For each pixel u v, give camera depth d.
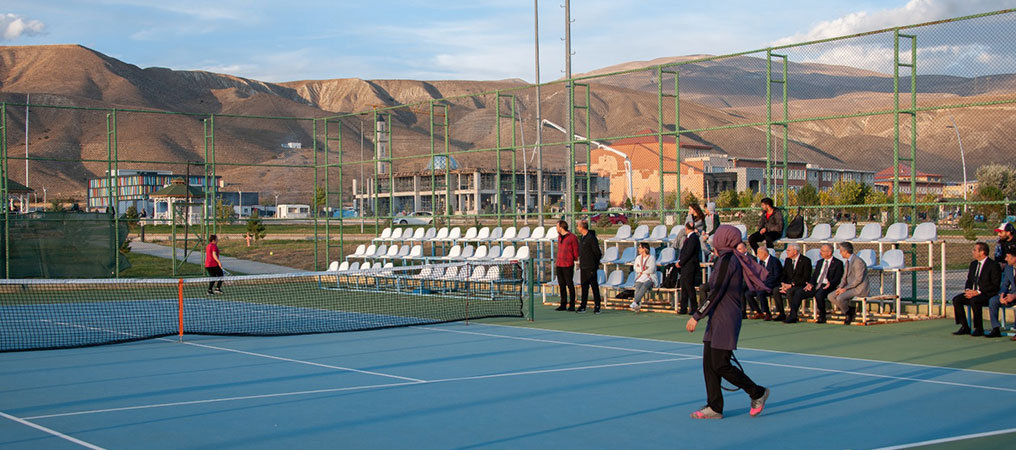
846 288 14.93
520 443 6.61
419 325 15.84
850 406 8.01
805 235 17.44
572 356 11.66
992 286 13.05
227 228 59.19
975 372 10.05
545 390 8.96
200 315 18.36
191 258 33.62
